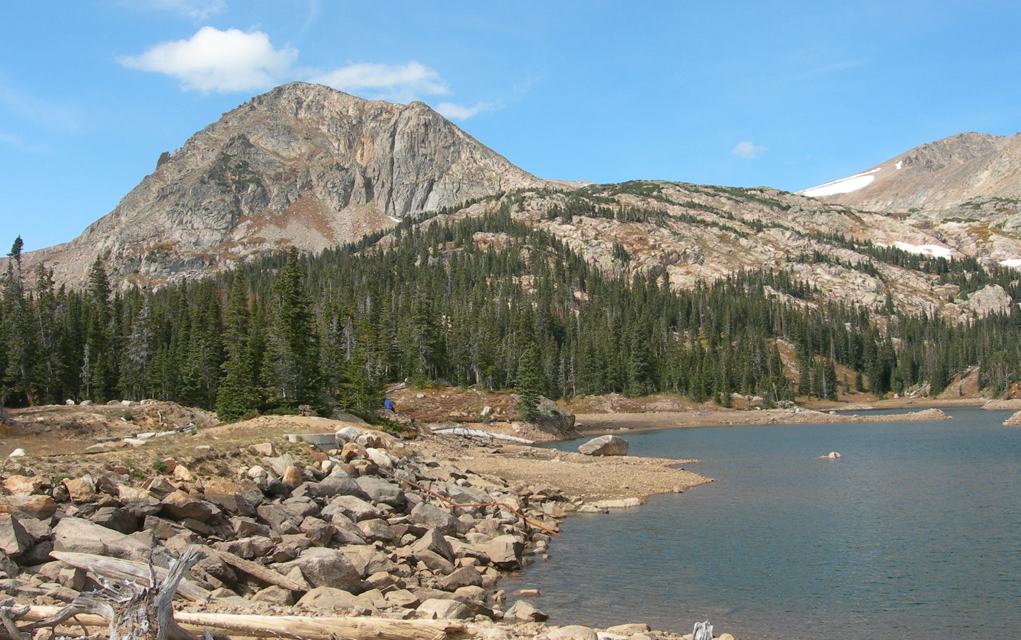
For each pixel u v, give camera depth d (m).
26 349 88.25
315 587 19.52
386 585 21.02
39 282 116.94
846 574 24.84
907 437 84.62
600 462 58.19
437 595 20.72
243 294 111.88
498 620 19.38
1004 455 60.78
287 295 78.31
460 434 90.44
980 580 23.92
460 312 171.50
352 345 119.25
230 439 32.81
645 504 39.72
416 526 27.06
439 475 39.12
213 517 22.30
